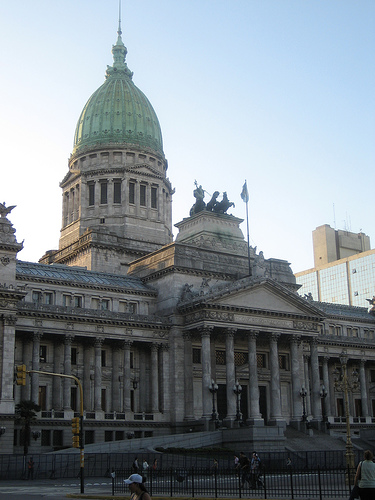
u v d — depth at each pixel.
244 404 124.69
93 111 171.88
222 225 140.62
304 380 135.12
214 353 122.62
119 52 186.00
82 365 115.12
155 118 177.12
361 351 153.50
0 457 88.50
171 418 117.50
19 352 109.31
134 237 159.00
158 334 120.12
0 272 103.69
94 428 109.69
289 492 57.59
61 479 83.44
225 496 53.44
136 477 25.88
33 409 99.12
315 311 128.25
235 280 130.00
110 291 123.62
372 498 30.70
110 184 162.38
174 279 123.94
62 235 166.88
